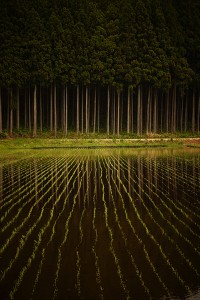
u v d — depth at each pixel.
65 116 47.19
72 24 47.03
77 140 43.53
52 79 45.69
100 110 58.75
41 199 12.97
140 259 6.96
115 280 6.10
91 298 5.54
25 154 31.97
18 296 5.63
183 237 8.28
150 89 49.94
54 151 35.00
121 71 46.81
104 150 36.12
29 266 6.70
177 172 19.84
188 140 45.28
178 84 50.06
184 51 51.34
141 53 47.78
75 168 21.75
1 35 44.59
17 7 45.94
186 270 6.48
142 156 29.38
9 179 17.89
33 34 45.59
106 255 7.16
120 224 9.41
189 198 12.87
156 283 6.00
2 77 43.94
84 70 46.38
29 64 45.19
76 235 8.45
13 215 10.61
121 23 48.44
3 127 50.97
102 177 18.12
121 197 13.10
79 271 6.45
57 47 45.62
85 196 13.38
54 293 5.70
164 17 50.38
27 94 52.41
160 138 46.50
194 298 5.52
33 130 47.38
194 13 54.41
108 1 52.00
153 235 8.43
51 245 7.78
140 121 48.72
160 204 11.87
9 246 7.78
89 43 46.75
